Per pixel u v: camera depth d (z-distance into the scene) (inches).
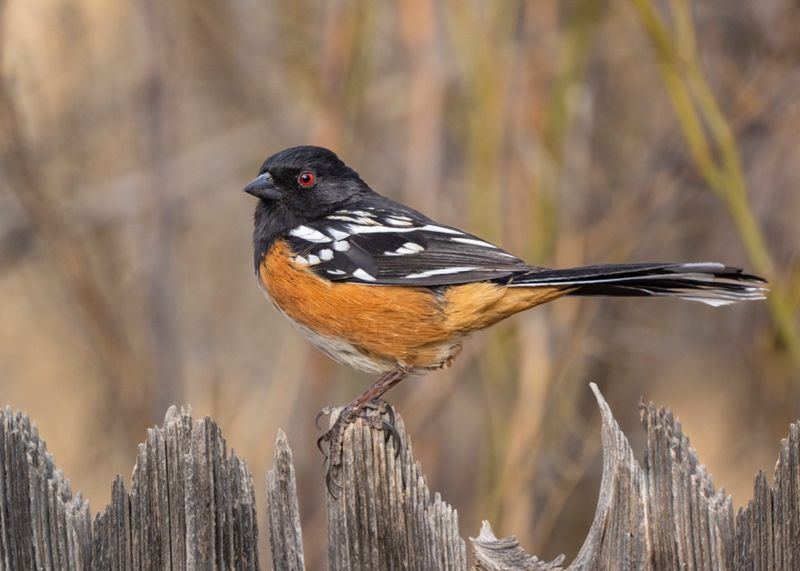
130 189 446.3
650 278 265.6
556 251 396.5
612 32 434.0
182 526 198.4
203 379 452.1
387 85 447.5
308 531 386.3
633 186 420.8
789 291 362.9
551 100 402.9
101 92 485.4
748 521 194.5
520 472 374.9
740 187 354.0
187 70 469.4
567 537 427.5
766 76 402.9
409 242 295.1
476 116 390.9
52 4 467.5
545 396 378.0
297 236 304.3
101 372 442.0
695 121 355.3
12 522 201.2
